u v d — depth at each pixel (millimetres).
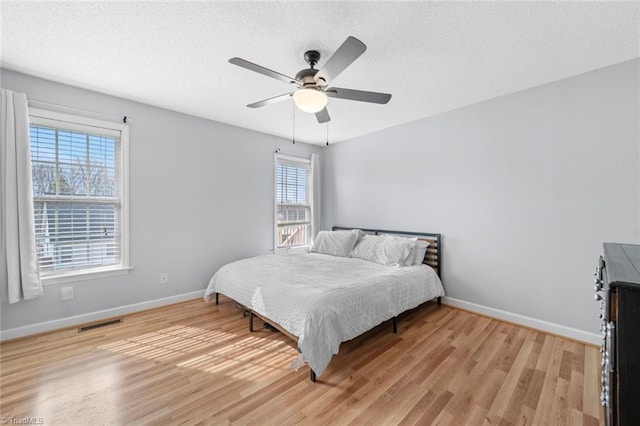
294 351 2234
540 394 1706
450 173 3266
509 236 2811
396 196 3854
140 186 3049
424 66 2229
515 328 2674
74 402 1614
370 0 1516
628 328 790
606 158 2270
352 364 2051
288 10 1601
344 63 1631
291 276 2654
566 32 1788
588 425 1462
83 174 2734
